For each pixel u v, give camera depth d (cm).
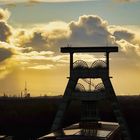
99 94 5259
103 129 4347
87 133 3631
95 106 5212
